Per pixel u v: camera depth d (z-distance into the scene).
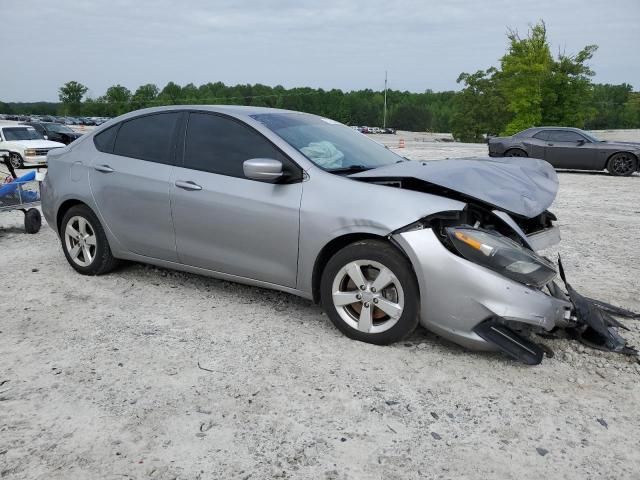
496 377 3.29
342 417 2.86
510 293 3.28
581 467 2.49
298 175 3.92
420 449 2.61
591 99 45.84
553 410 2.95
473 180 3.72
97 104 134.88
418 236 3.42
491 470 2.46
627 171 16.02
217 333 3.90
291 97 140.25
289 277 3.96
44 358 3.50
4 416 2.84
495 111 81.38
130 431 2.72
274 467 2.46
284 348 3.65
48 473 2.40
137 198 4.64
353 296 3.69
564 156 16.69
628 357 3.53
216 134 4.38
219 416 2.86
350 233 3.62
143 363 3.44
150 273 5.28
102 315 4.23
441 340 3.76
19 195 6.96
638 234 7.55
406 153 26.11
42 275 5.27
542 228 4.09
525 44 43.78
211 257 4.32
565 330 3.78
